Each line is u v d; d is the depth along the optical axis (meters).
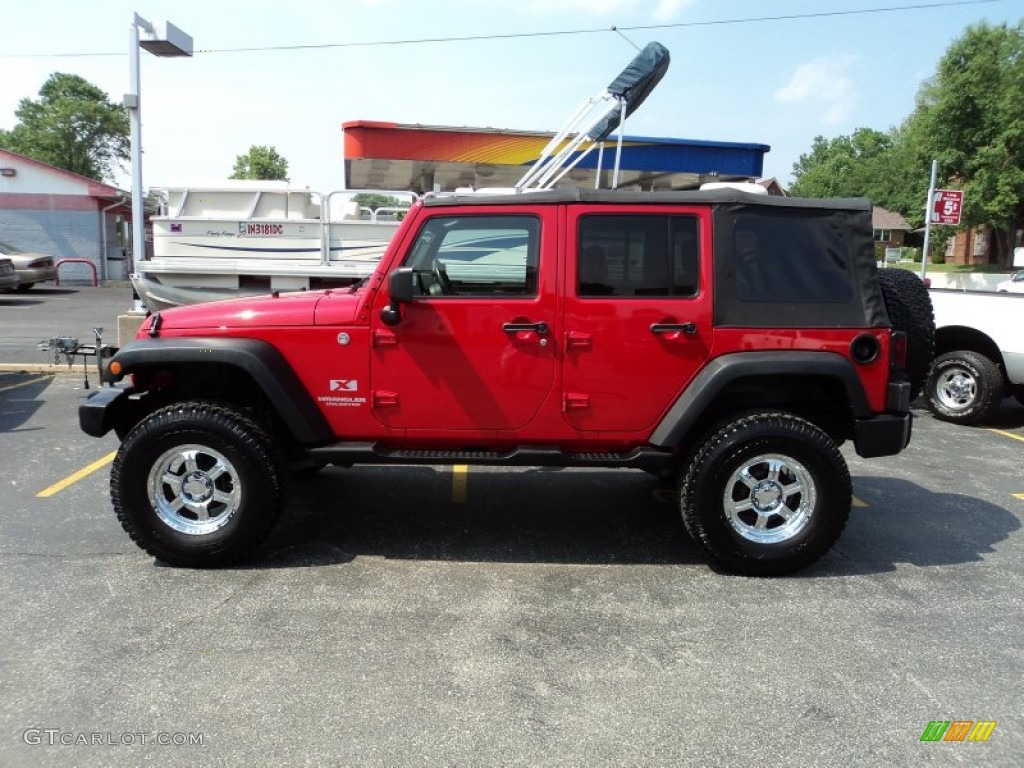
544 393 4.18
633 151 10.53
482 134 10.61
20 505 5.14
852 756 2.70
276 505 4.18
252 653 3.31
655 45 6.71
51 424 7.30
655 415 4.20
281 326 4.18
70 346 6.71
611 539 4.76
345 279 9.44
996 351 8.17
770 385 4.31
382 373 4.19
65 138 48.03
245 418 4.14
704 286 4.11
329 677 3.13
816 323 4.14
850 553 4.59
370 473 6.14
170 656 3.27
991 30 30.05
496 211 4.12
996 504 5.56
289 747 2.69
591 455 4.29
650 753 2.70
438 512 5.22
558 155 7.26
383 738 2.75
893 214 71.06
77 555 4.34
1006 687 3.15
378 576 4.14
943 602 3.93
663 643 3.47
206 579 4.06
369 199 10.10
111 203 27.52
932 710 2.98
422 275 4.17
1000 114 30.02
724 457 4.06
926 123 32.09
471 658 3.31
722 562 4.19
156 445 4.06
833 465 4.09
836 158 90.00
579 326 4.11
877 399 4.20
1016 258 26.73
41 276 22.05
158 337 4.24
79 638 3.41
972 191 31.09
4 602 3.74
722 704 3.00
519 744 2.73
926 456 6.95
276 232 9.41
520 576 4.19
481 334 4.13
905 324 4.43
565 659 3.31
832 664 3.31
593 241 4.11
